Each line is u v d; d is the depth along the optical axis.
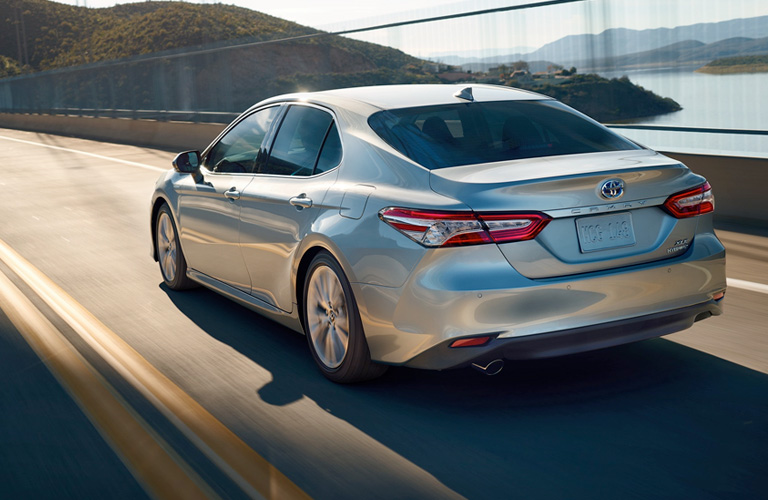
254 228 4.82
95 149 22.02
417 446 3.50
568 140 4.19
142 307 5.90
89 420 3.89
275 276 4.68
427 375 4.33
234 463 3.38
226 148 5.53
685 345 4.68
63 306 6.03
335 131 4.46
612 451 3.38
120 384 4.36
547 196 3.54
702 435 3.50
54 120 32.22
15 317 5.78
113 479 3.28
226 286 5.41
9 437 3.74
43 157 20.12
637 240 3.73
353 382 4.20
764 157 8.27
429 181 3.74
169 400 4.11
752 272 6.42
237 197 5.01
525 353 3.56
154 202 6.37
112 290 6.45
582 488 3.07
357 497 3.07
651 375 4.22
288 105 5.02
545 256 3.54
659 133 9.73
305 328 4.52
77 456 3.51
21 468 3.42
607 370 4.31
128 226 9.49
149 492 3.16
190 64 22.34
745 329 4.96
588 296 3.57
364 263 3.83
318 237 4.14
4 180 15.27
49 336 5.28
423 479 3.20
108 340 5.16
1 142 27.66
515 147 4.05
